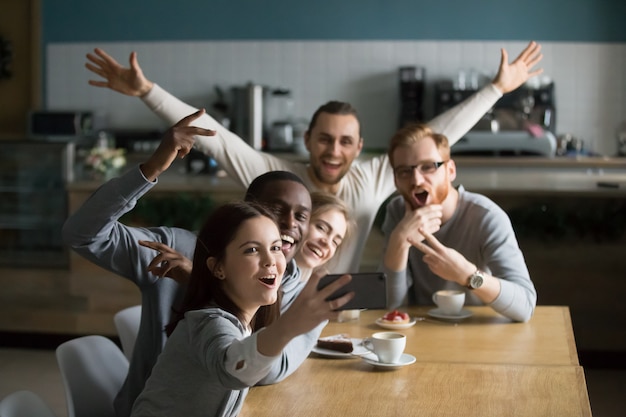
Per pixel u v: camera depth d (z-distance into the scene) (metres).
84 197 6.16
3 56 7.61
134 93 3.15
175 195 5.79
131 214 5.72
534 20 7.31
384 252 3.41
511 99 7.11
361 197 3.33
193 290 1.84
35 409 1.99
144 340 2.46
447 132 3.49
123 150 6.83
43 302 5.51
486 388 2.14
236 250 1.78
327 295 1.50
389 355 2.31
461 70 7.36
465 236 3.14
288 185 2.43
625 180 5.70
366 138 7.48
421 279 3.23
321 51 7.46
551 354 2.46
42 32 7.66
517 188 5.12
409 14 7.38
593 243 5.05
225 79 7.55
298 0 7.45
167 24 7.56
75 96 7.65
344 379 2.22
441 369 2.31
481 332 2.73
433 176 3.01
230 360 1.57
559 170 6.67
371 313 3.03
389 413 1.95
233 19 7.51
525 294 2.88
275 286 1.79
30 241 6.42
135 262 2.40
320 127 3.20
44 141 6.37
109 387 2.46
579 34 7.30
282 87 7.51
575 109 7.35
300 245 2.64
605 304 5.05
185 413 1.75
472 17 7.34
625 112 7.31
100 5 7.59
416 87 7.24
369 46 7.43
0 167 6.43
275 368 2.14
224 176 6.48
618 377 4.85
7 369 4.96
